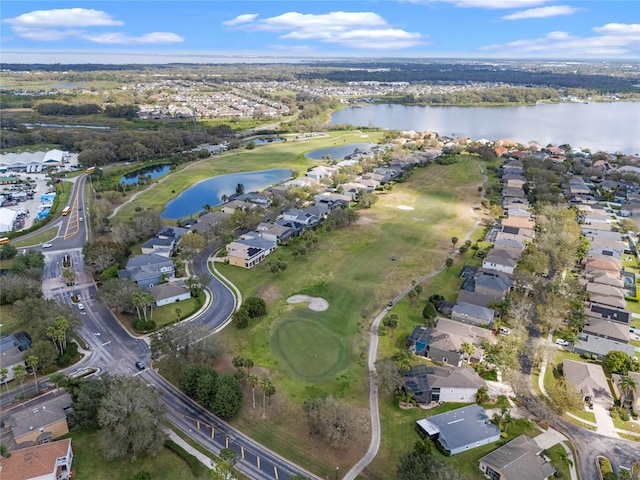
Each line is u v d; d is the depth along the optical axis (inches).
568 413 3941.9
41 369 4333.2
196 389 3946.9
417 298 5733.3
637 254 7126.0
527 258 6417.3
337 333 5022.1
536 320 5260.8
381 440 3612.2
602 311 5339.6
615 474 3265.3
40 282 5880.9
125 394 3531.0
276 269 6259.8
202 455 3437.5
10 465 3107.8
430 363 4559.5
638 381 4146.2
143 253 6830.7
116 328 5068.9
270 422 3791.8
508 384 4256.9
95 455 3422.7
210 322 5201.8
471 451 3535.9
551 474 3255.4
